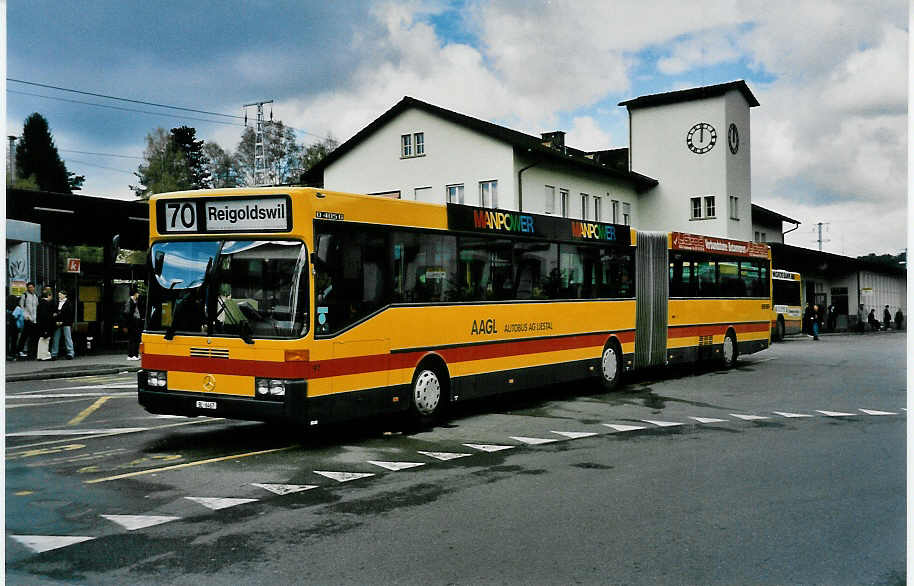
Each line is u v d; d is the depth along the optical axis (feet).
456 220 41.22
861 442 34.53
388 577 17.57
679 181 167.02
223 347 31.91
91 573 17.90
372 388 34.83
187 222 33.27
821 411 44.57
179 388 32.83
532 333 46.88
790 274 131.75
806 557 18.90
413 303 37.78
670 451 32.48
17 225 72.08
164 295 33.35
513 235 45.70
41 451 32.55
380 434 36.96
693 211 165.99
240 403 31.37
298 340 31.09
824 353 92.63
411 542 20.13
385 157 135.74
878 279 224.53
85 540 20.36
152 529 21.38
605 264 54.85
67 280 86.84
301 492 25.50
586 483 26.66
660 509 23.30
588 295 52.75
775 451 32.40
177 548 19.72
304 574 17.79
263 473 28.37
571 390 55.47
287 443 34.60
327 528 21.43
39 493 25.35
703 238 67.36
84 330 88.17
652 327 59.77
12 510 23.27
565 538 20.45
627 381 61.52
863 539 20.35
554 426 39.32
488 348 43.14
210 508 23.54
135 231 91.56
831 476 27.68
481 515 22.68
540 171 130.11
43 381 60.80
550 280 48.96
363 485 26.45
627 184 161.68
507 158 123.85
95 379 62.44
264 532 21.07
